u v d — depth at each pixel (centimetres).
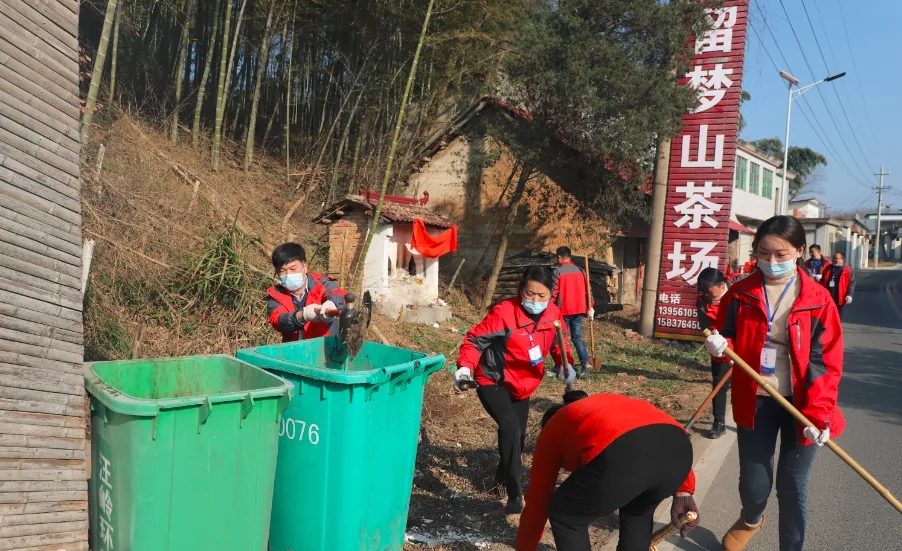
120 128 1160
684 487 330
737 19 1109
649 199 1477
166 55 1546
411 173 1623
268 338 748
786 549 345
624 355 1070
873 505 479
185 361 315
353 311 347
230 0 1255
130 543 238
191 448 246
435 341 995
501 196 1448
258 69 1439
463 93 1485
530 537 301
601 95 1158
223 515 258
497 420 428
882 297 2770
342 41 1505
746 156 3072
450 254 1606
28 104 255
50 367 262
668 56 1132
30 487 253
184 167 1178
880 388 910
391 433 320
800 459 336
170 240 829
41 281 259
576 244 1534
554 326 427
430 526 412
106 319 654
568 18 1125
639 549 289
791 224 330
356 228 1072
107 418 243
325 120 1619
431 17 1273
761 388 346
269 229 1160
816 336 328
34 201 257
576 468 283
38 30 259
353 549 303
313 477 300
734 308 362
